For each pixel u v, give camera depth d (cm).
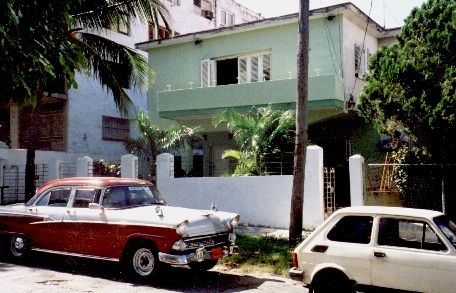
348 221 584
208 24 3114
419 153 1145
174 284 698
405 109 999
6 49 402
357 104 1143
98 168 1599
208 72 1806
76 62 482
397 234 553
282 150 1347
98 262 852
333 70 1541
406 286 525
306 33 917
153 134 1728
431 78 969
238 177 1256
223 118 1434
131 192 806
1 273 759
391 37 1839
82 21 1252
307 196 1130
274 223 1196
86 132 2281
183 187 1341
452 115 907
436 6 1009
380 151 1664
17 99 485
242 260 852
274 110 1514
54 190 832
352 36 1612
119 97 1334
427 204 1131
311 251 591
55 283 693
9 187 1691
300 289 677
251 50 1717
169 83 1919
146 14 1258
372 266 546
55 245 795
